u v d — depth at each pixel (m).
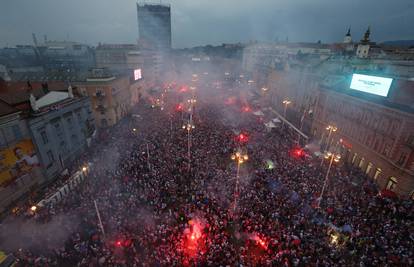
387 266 17.84
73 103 37.91
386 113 31.36
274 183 28.61
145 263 18.27
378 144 32.66
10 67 99.44
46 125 31.09
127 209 24.02
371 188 30.19
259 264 18.84
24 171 27.80
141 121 54.56
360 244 20.12
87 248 19.66
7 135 25.84
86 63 139.75
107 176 29.72
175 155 35.25
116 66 114.25
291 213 23.56
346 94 39.62
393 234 20.73
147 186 27.42
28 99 30.84
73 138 37.62
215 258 18.75
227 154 37.03
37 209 23.58
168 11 198.50
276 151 37.72
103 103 54.22
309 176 30.44
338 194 26.86
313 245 19.94
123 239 20.56
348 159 39.12
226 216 23.52
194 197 25.81
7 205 25.45
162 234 21.20
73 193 26.55
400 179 28.45
